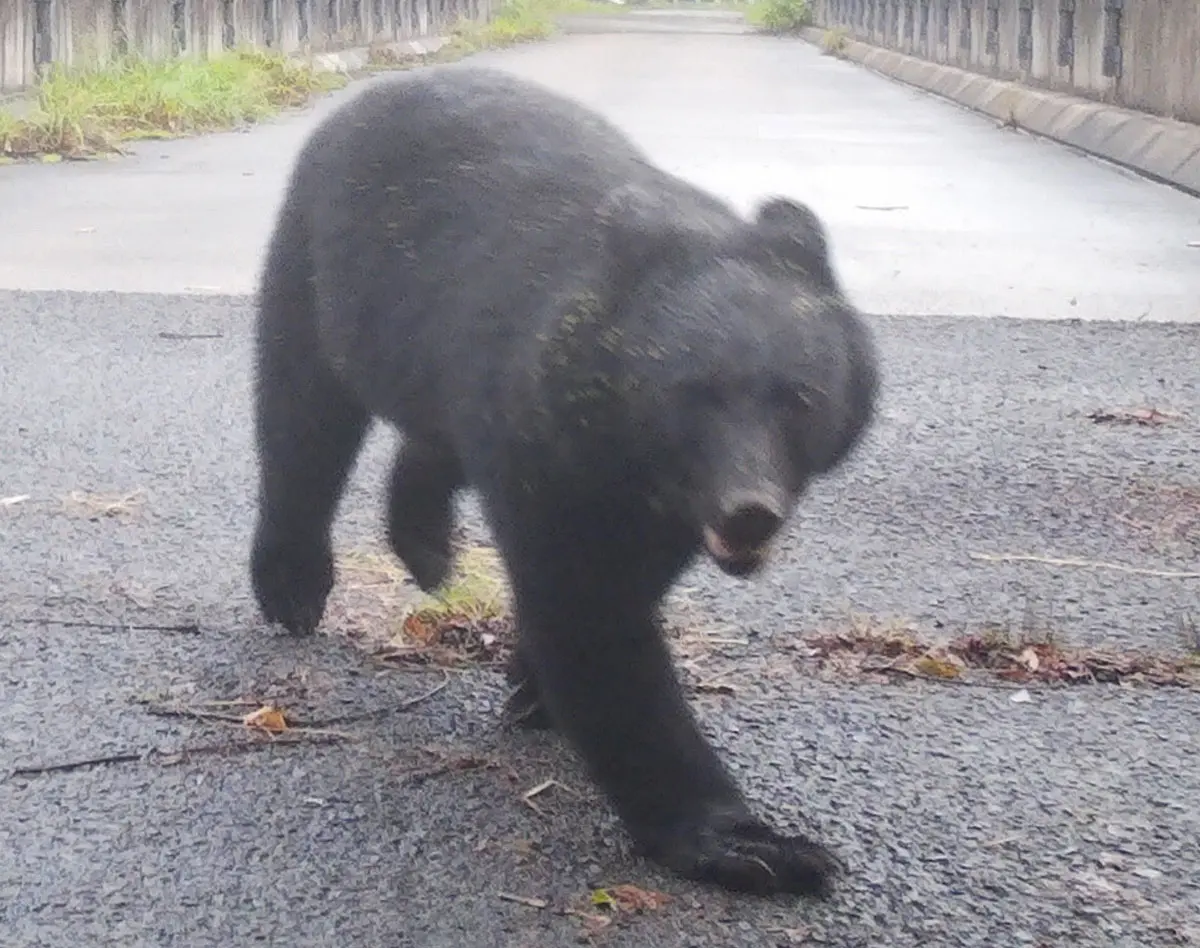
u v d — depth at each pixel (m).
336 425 5.06
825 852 3.80
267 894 3.69
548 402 3.60
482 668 4.97
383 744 4.45
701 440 3.57
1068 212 13.73
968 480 7.03
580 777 4.29
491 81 4.70
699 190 4.25
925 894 3.77
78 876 3.74
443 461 4.84
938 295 10.45
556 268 3.83
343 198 4.66
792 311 3.69
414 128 4.57
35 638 5.09
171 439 7.27
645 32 49.38
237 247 11.65
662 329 3.59
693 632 5.29
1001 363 8.87
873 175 15.79
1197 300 10.42
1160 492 6.95
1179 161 15.55
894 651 5.18
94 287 10.27
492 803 4.13
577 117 4.53
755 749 4.48
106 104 18.72
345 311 4.60
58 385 8.08
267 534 5.19
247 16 26.84
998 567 6.04
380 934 3.54
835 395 3.74
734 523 3.46
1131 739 4.63
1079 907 3.74
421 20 38.28
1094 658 5.18
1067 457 7.37
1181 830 4.11
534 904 3.68
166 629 5.21
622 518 3.70
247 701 4.69
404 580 5.67
